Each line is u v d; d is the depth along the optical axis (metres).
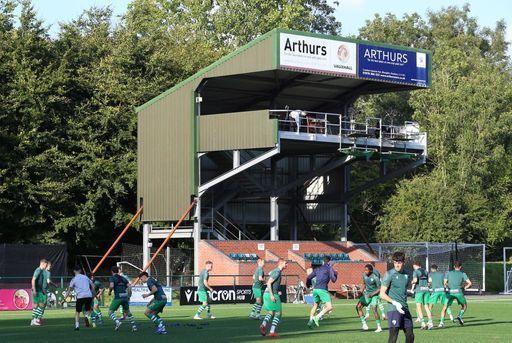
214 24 82.31
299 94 52.88
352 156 50.12
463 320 30.02
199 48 64.81
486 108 69.62
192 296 40.34
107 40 59.06
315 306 25.84
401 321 16.34
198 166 48.22
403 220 64.56
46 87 52.31
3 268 41.81
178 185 48.94
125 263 49.41
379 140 49.66
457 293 26.91
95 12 62.22
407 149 51.34
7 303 37.62
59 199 51.41
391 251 56.56
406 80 49.94
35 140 51.62
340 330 25.20
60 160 51.94
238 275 42.72
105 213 54.84
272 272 22.81
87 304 26.56
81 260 55.94
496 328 26.05
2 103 51.34
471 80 70.62
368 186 54.22
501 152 68.44
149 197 50.53
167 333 24.28
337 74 47.06
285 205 56.53
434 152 69.25
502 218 66.81
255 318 30.75
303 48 45.84
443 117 68.31
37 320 28.19
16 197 50.22
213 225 51.41
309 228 57.16
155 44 58.25
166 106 49.78
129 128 54.47
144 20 65.94
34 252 42.62
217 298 41.16
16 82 52.06
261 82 49.94
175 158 49.19
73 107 55.41
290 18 78.94
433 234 63.47
